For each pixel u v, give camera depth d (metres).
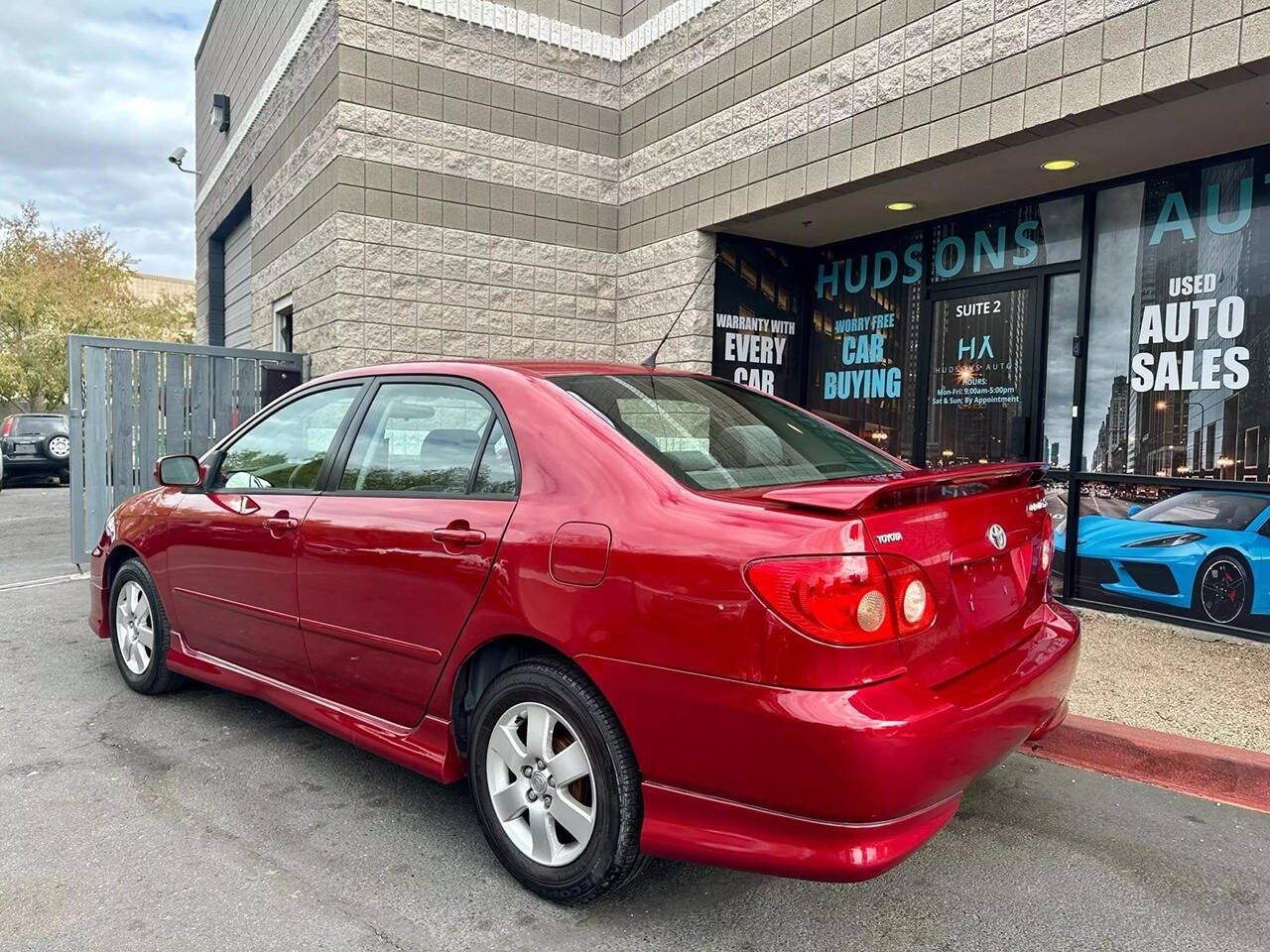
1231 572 5.70
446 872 2.96
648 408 3.12
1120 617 6.29
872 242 8.24
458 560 2.92
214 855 3.05
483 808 2.91
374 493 3.37
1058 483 6.73
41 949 2.50
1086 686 4.65
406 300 8.63
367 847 3.12
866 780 2.17
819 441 3.48
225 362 8.77
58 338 29.88
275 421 4.04
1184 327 5.99
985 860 3.07
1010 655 2.78
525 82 9.08
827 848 2.24
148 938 2.56
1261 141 5.55
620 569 2.52
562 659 2.73
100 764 3.82
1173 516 6.02
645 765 2.49
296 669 3.63
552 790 2.72
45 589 7.32
